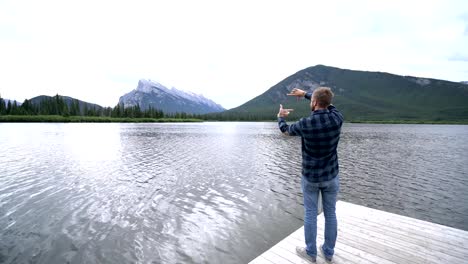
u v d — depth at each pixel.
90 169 18.27
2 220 9.35
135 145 33.84
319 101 3.99
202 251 7.53
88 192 12.84
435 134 70.06
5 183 14.29
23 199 11.63
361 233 5.50
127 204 11.25
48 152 26.14
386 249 4.86
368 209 6.82
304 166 4.28
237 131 73.38
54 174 16.56
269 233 8.76
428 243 5.06
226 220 9.77
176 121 177.88
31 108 138.62
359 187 15.42
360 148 35.06
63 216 9.80
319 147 3.96
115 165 19.88
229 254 7.41
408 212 11.59
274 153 28.19
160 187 13.97
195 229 8.95
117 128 78.94
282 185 14.89
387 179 17.38
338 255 4.69
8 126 80.62
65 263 6.79
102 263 6.83
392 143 42.62
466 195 13.95
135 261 6.95
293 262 4.48
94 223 9.25
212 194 12.96
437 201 13.02
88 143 35.12
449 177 18.02
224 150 30.03
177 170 18.41
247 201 12.02
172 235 8.48
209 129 83.56
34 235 8.25
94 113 164.12
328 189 4.25
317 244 5.13
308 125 3.89
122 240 8.05
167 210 10.66
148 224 9.28
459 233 5.45
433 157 27.25
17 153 25.20
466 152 31.50
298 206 11.41
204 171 18.25
